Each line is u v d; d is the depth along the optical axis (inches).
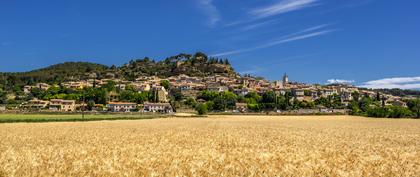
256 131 2015.3
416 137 1732.3
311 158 871.7
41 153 893.2
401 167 769.6
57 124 2623.0
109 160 764.6
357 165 783.7
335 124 3115.2
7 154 869.8
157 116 4352.9
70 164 731.4
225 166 725.9
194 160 796.6
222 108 7642.7
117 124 2711.6
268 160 818.2
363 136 1755.7
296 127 2541.8
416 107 5989.2
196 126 2522.1
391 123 3430.1
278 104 7716.5
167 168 698.8
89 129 2084.2
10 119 2977.4
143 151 957.2
